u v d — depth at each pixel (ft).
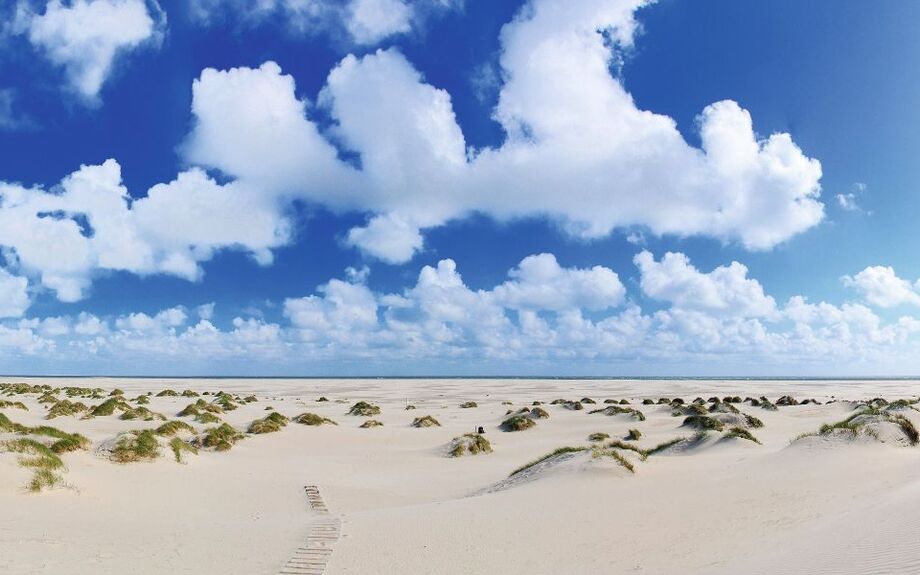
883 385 536.42
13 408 159.12
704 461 89.15
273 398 297.53
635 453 90.58
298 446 127.95
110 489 65.98
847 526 39.11
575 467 78.54
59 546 42.06
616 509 56.59
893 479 57.72
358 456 120.47
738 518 48.67
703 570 34.01
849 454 75.51
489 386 485.97
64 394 267.18
